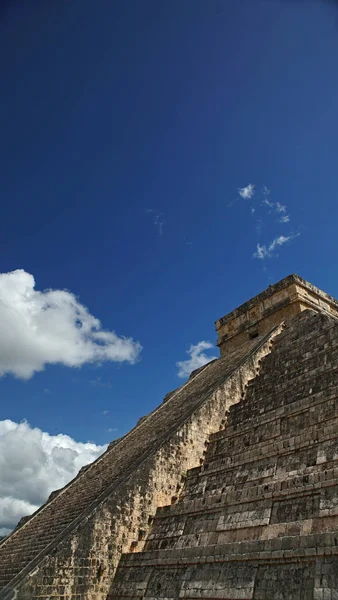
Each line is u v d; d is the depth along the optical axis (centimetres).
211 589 987
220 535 1126
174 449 1573
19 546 1708
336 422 1162
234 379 1852
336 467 1022
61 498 1972
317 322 1820
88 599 1239
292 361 1733
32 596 1159
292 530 957
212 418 1719
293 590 834
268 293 2553
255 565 938
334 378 1334
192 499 1392
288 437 1259
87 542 1304
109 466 1922
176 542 1250
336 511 901
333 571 791
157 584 1143
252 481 1212
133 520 1403
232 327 2739
